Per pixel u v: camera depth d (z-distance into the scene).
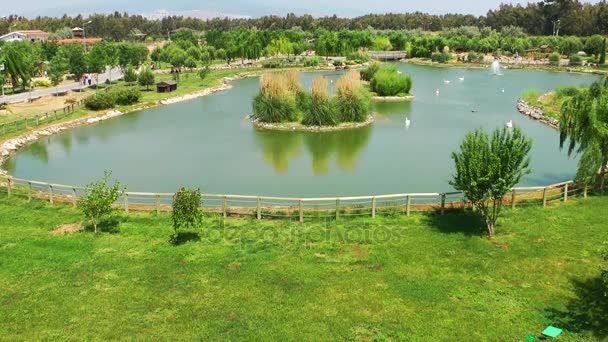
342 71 103.38
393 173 32.03
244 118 52.12
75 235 20.20
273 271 16.97
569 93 57.91
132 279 16.47
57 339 13.29
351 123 47.56
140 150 38.88
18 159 36.66
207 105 61.38
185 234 20.19
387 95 67.50
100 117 51.69
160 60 110.44
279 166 34.00
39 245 19.17
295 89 49.91
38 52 87.25
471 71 109.88
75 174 32.62
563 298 15.06
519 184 29.34
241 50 110.00
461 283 16.03
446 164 34.06
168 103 62.53
